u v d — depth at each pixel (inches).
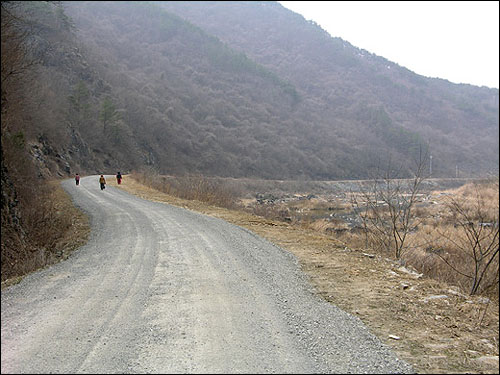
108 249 355.6
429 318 183.9
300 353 140.1
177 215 592.4
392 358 138.5
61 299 206.1
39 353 139.6
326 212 1071.6
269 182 2608.3
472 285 300.4
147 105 3789.4
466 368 133.4
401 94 5949.8
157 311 184.2
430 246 460.1
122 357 135.6
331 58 7145.7
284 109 5019.7
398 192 460.4
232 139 3914.9
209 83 5349.4
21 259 368.5
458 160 3796.8
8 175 559.8
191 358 134.6
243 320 172.4
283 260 300.0
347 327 167.3
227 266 278.7
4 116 705.0
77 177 1321.4
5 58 590.6
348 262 297.7
